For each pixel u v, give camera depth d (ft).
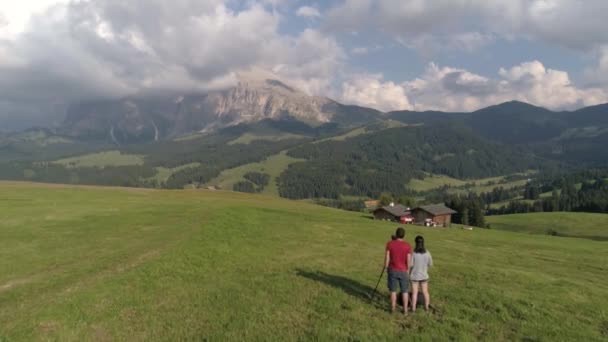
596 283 94.89
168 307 59.16
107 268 80.59
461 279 83.87
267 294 66.80
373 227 210.38
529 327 55.26
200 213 177.58
